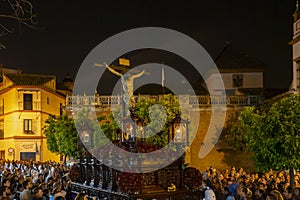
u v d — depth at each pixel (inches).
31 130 2426.2
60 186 749.3
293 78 1497.3
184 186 700.7
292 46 1520.7
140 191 635.5
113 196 657.0
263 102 1675.7
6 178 856.3
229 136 1622.8
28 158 2417.6
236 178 927.0
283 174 1013.8
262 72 1899.6
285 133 858.1
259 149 927.0
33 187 755.4
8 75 2502.5
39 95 2439.7
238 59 1929.1
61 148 1504.7
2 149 2566.4
